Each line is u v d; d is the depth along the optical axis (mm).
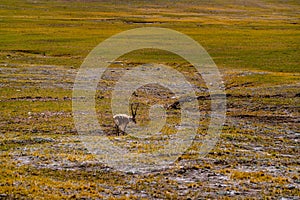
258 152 93812
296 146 99750
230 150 94125
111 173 76375
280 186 72000
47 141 97625
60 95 153125
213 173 78188
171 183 72188
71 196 64062
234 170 80500
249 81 175750
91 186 69500
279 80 174750
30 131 107875
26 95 151125
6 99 145125
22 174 74062
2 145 93688
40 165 79375
